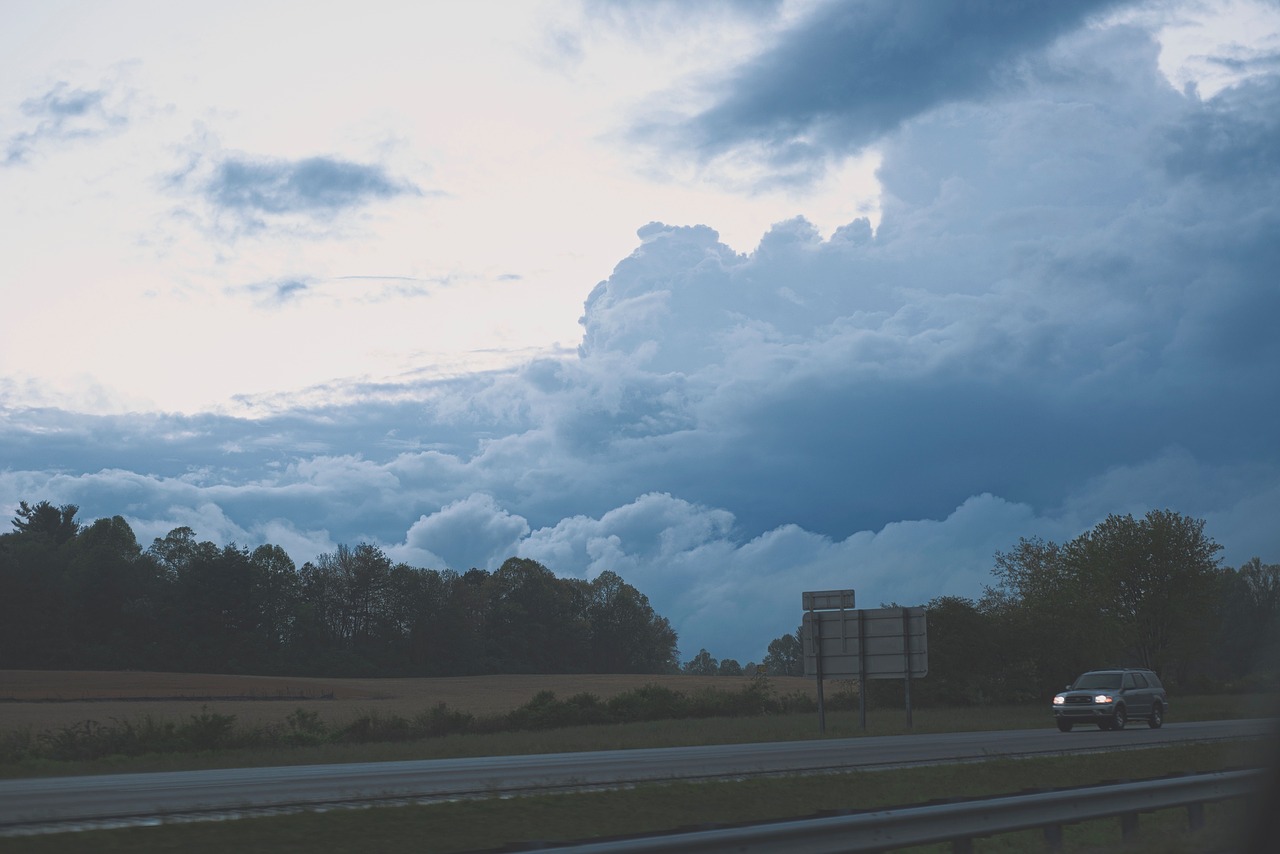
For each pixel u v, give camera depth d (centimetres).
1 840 1194
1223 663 7350
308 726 4091
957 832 1092
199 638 14438
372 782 1991
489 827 1388
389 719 4556
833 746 3030
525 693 10975
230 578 14838
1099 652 6600
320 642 16012
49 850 1152
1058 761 2278
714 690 6000
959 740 3269
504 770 2278
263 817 1387
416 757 2922
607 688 11700
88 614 14100
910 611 4062
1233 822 1312
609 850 871
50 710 7544
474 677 15700
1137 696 3950
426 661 16600
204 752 3394
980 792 1853
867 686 6144
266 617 15138
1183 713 5503
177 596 14588
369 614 16562
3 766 2711
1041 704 6250
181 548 16112
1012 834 1415
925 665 4031
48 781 2127
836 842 1002
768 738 3597
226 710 7706
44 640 13550
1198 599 7206
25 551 13838
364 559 16725
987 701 6028
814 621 4181
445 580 17375
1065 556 7662
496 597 18438
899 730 4000
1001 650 6297
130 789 1906
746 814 1595
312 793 1780
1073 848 1248
